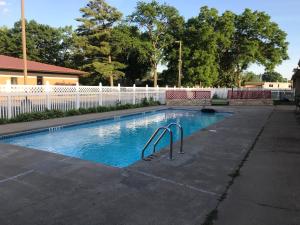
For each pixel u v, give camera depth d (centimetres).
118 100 2061
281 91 3012
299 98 1952
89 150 966
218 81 4497
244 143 848
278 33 4250
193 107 2388
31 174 557
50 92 1477
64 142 1058
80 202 426
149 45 4278
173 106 2473
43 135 1146
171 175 550
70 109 1600
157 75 4828
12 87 1270
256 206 413
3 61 3069
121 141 1112
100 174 557
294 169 589
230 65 4484
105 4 4178
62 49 5666
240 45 4206
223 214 388
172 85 4684
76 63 4472
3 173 563
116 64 4303
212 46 3947
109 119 1585
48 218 376
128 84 5069
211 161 650
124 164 798
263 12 4191
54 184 503
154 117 1867
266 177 539
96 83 4631
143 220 371
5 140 1012
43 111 1421
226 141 877
